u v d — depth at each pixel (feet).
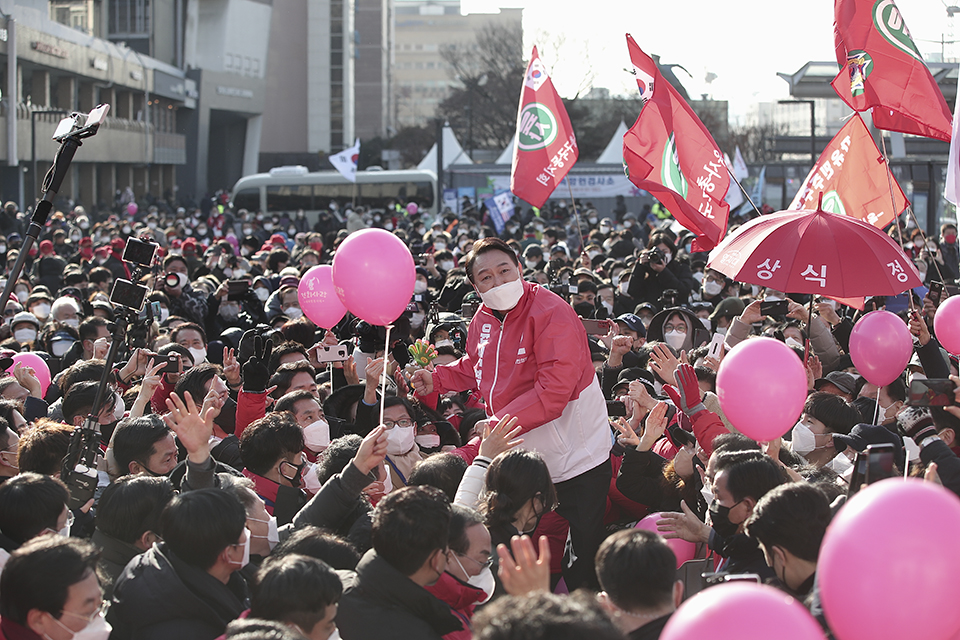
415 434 16.94
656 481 15.06
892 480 6.95
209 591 10.61
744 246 17.58
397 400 16.39
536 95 34.55
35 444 14.11
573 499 14.89
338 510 12.36
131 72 166.81
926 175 83.97
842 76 24.03
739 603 6.02
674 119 25.46
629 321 26.16
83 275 40.19
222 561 10.75
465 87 242.99
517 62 217.77
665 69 45.32
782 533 9.91
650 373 21.21
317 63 249.96
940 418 13.37
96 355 22.65
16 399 18.74
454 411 21.17
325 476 13.74
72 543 9.68
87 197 160.76
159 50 192.24
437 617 10.41
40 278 48.32
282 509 14.23
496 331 15.25
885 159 24.09
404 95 408.05
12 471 14.48
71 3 174.09
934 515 6.58
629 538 9.29
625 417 18.56
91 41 150.92
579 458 14.90
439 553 10.46
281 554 11.18
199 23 211.82
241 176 233.76
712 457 12.46
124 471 14.17
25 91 141.90
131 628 10.55
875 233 17.28
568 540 15.38
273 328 27.86
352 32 264.11
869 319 17.89
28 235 16.43
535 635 6.15
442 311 33.14
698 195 25.34
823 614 8.89
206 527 10.55
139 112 178.70
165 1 194.59
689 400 14.75
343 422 18.20
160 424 14.38
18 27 123.65
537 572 8.16
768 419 12.96
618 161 132.26
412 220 101.81
